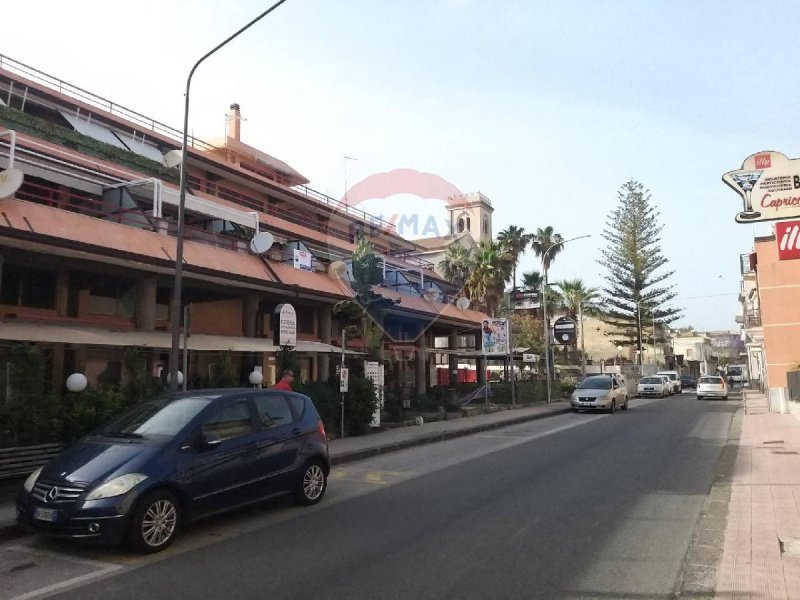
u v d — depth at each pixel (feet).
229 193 87.25
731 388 181.16
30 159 46.68
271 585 16.42
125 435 21.93
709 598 14.99
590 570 17.34
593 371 168.66
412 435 52.70
